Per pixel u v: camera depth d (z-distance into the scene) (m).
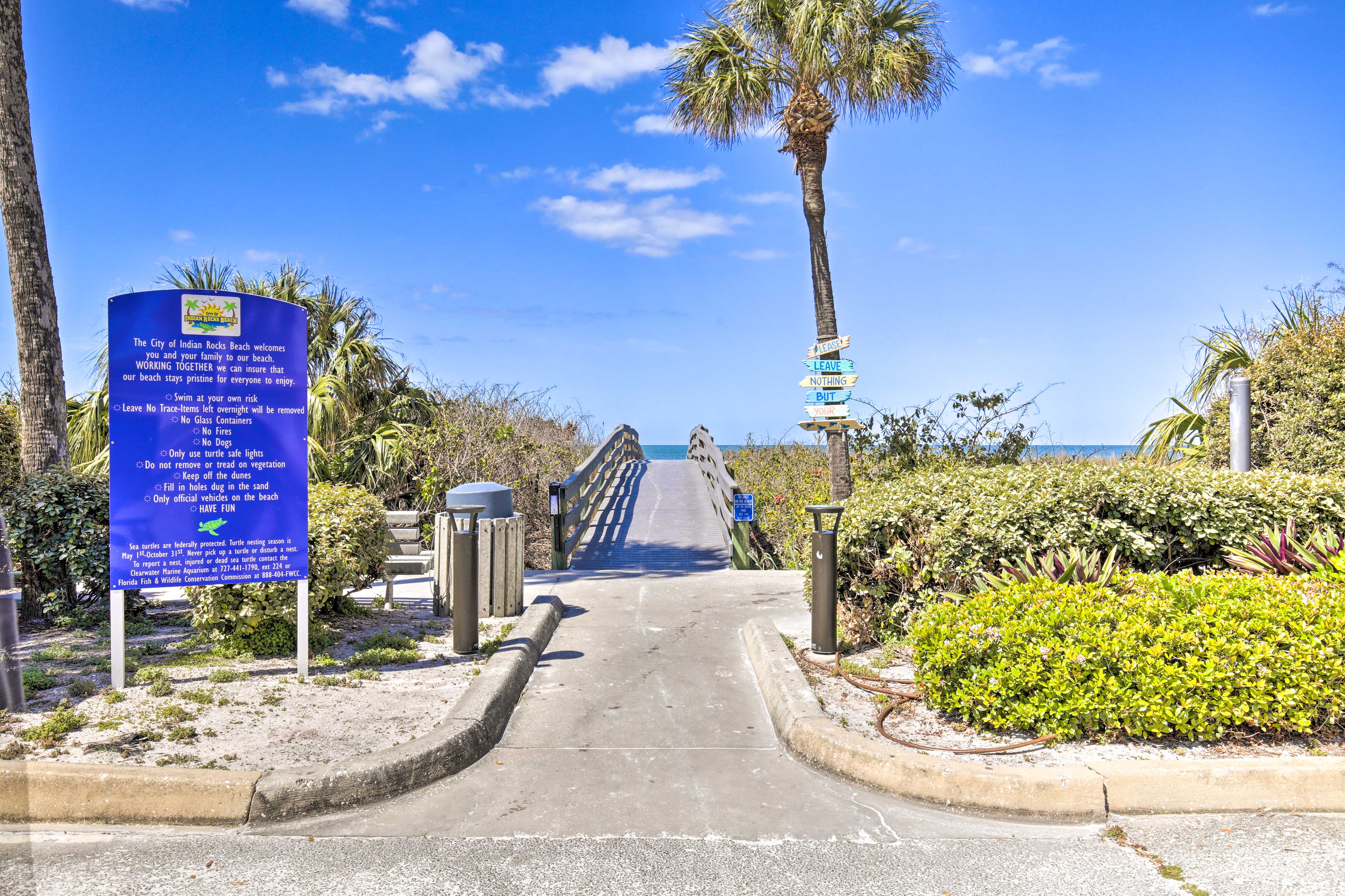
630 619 7.91
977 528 6.24
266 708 4.93
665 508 16.31
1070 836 3.64
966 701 4.55
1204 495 6.38
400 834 3.68
